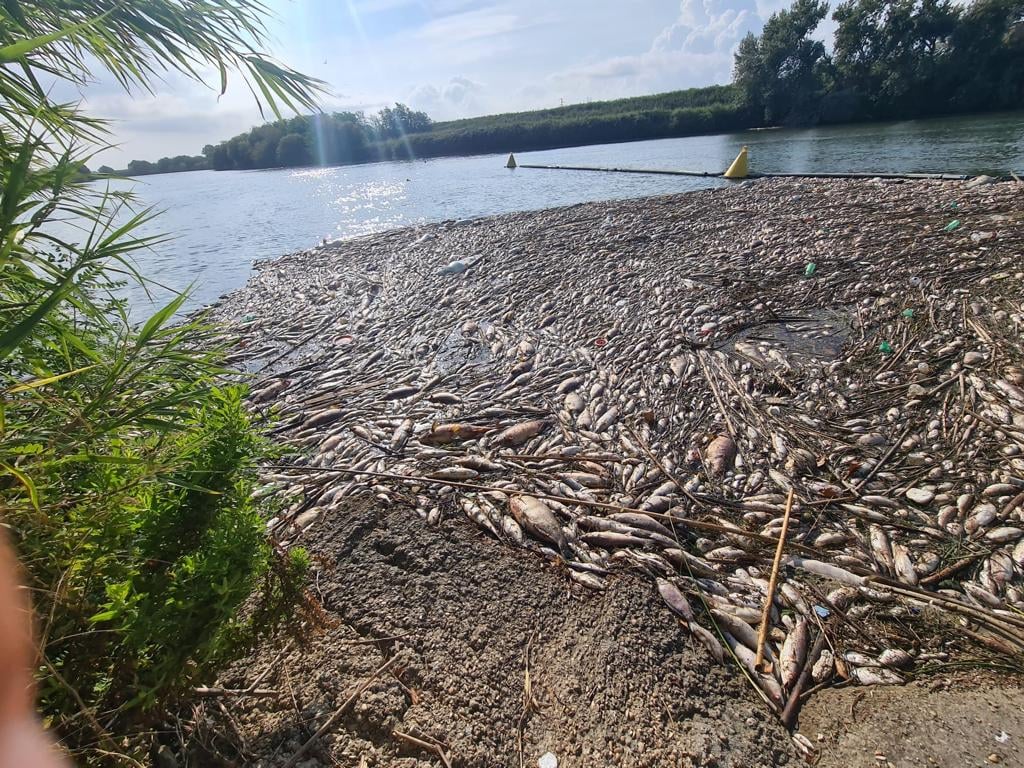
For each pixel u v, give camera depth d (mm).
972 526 3896
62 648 1949
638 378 6535
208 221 22219
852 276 8633
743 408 5672
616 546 3943
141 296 11547
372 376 7332
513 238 14000
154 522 2125
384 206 23688
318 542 3873
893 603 3414
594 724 2682
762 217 13406
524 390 6527
